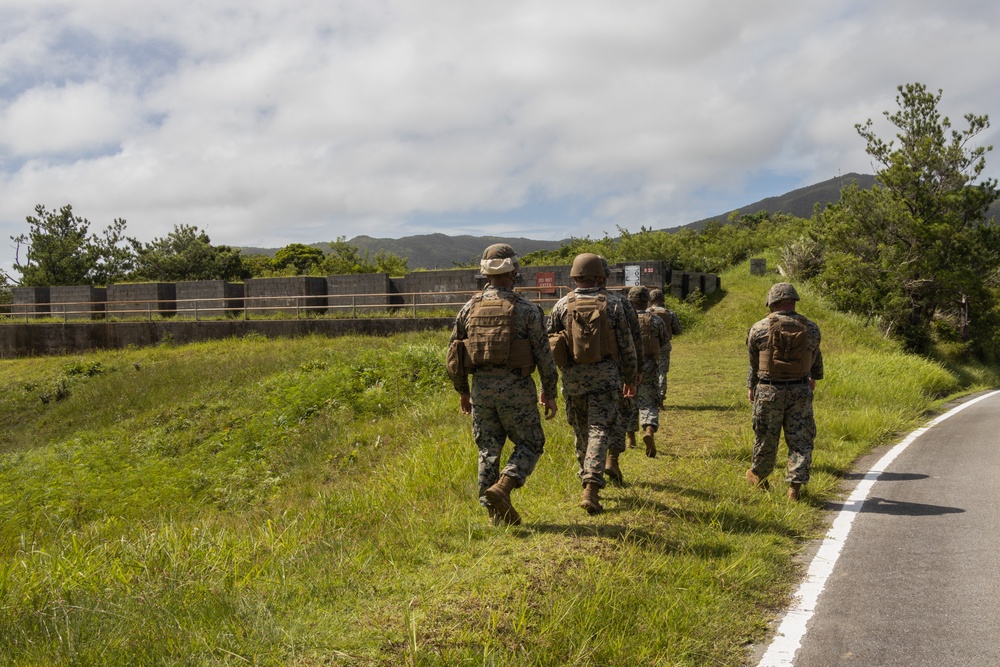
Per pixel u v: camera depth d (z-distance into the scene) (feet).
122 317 110.32
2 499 33.35
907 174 79.77
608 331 16.99
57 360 91.86
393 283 92.63
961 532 16.38
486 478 15.81
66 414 60.18
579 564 13.57
